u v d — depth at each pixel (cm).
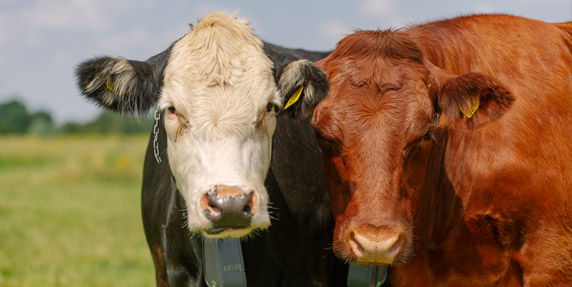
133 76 466
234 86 449
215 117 439
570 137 541
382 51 497
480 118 486
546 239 528
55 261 1057
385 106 473
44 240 1252
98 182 2769
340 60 505
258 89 454
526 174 521
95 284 905
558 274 532
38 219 1545
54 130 8994
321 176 597
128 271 1003
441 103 491
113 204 1909
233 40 469
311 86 475
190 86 449
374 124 469
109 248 1190
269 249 558
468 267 555
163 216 553
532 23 579
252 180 438
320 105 492
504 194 525
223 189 417
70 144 5800
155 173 579
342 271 612
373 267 546
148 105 473
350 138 471
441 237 554
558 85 544
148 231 589
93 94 471
